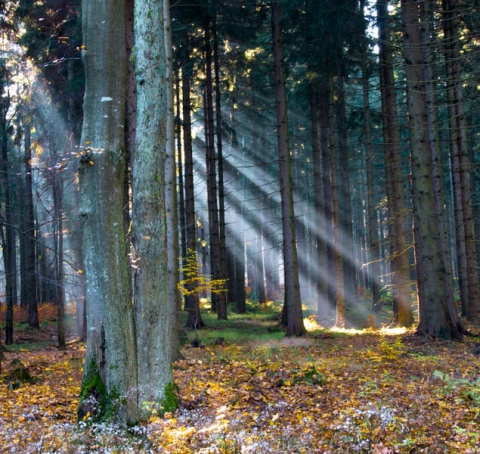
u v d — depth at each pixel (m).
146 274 6.76
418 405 7.15
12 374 10.23
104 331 6.30
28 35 16.97
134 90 13.75
